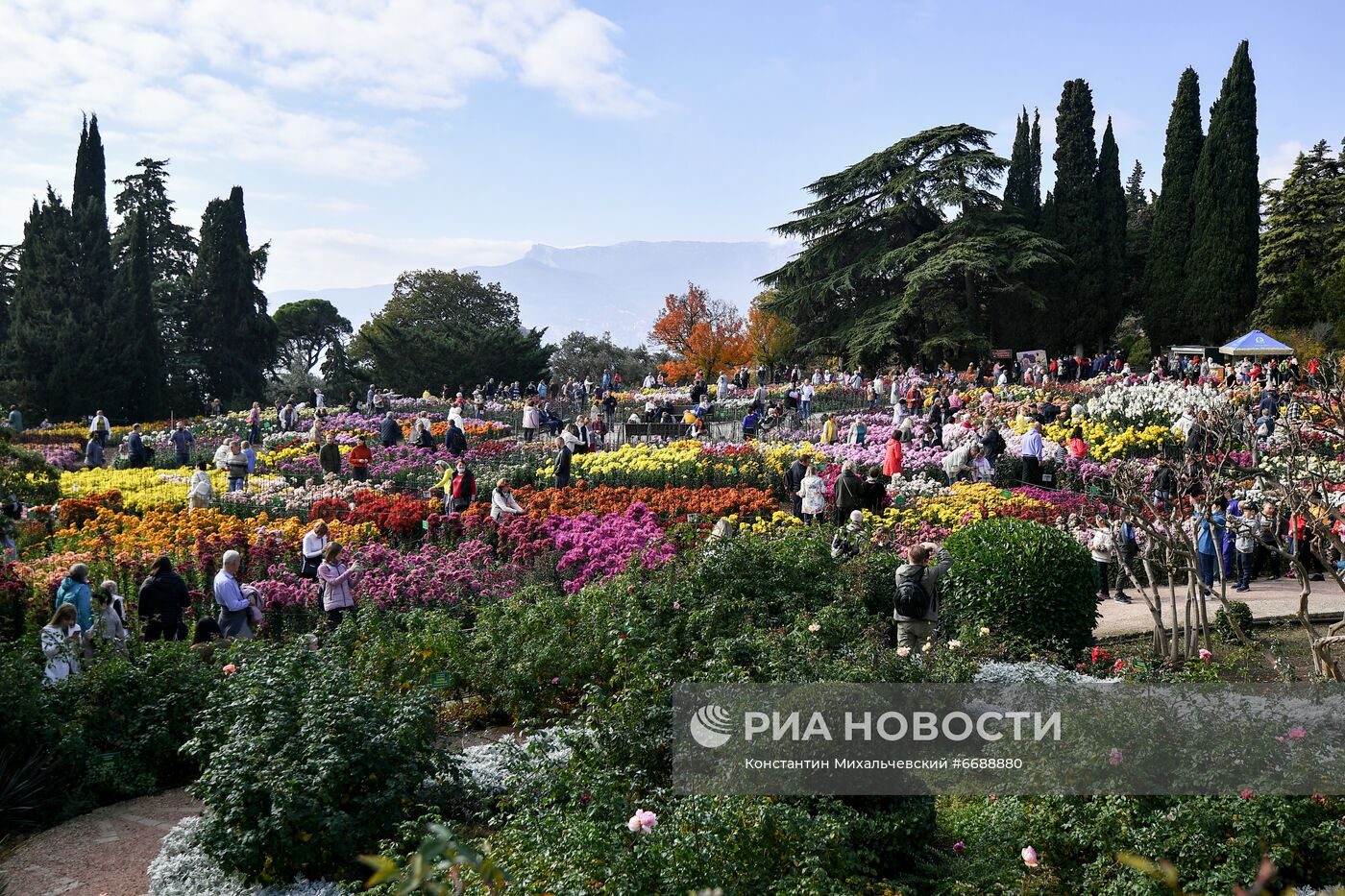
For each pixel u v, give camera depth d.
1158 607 11.32
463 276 81.88
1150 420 27.78
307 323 82.88
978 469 23.11
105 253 49.94
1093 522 15.57
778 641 9.18
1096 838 6.09
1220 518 14.13
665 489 20.58
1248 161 45.44
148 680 9.01
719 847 5.42
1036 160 55.97
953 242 49.94
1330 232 49.91
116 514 19.34
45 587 13.39
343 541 17.23
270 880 6.56
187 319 59.16
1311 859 5.66
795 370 45.53
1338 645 11.84
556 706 9.55
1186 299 47.09
